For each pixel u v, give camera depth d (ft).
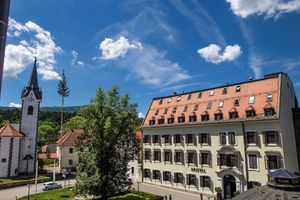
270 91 123.03
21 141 191.93
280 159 109.91
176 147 151.12
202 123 138.31
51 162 267.59
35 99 201.46
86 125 102.89
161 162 159.02
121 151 107.96
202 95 153.07
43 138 370.32
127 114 107.24
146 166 168.86
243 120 122.42
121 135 107.76
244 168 120.26
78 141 105.09
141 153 173.37
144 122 175.11
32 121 198.39
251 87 132.46
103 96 105.70
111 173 101.76
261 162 115.55
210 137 135.54
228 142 127.85
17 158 185.26
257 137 118.11
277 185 24.56
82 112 104.17
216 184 129.49
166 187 152.76
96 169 98.32
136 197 121.49
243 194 26.63
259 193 24.62
